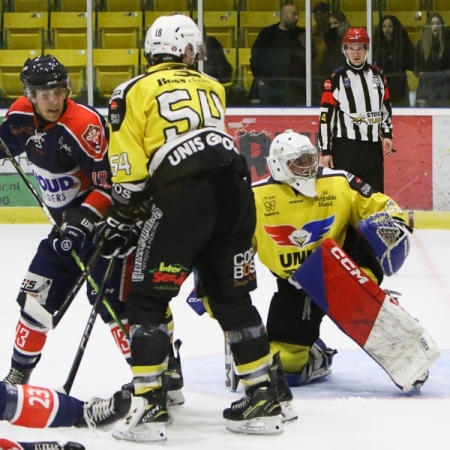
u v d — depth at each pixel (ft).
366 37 75.56
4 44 105.60
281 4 101.91
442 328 52.44
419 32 96.27
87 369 43.55
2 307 58.80
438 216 93.81
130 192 33.14
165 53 34.55
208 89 34.30
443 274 69.62
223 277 34.27
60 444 29.04
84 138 35.86
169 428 35.24
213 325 53.57
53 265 37.47
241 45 101.86
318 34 97.66
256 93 99.45
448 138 93.66
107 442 33.45
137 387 33.60
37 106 35.65
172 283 33.32
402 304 59.21
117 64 103.04
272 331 41.55
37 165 37.68
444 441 33.17
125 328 36.19
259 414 34.06
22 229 94.22
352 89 75.92
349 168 76.84
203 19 101.60
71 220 35.65
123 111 33.14
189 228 32.94
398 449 32.35
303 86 98.53
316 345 42.75
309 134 96.22
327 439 33.60
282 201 41.11
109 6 104.47
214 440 33.73
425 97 96.43
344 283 39.04
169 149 32.96
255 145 97.14
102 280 37.29
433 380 41.98
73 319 54.80
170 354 38.06
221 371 43.70
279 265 41.39
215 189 33.01
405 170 94.68
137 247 33.83
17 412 28.09
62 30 105.09
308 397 39.50
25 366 38.42
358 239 42.83
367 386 41.24
